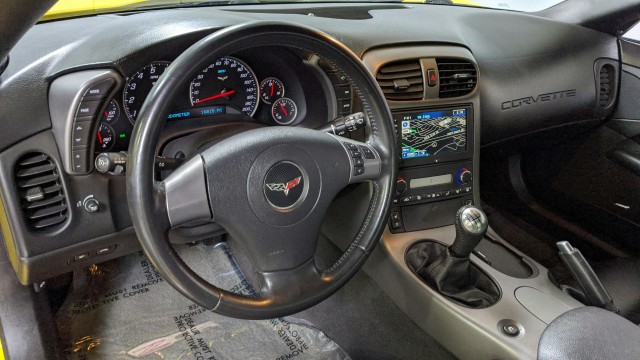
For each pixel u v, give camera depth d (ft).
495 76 5.93
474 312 4.32
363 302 5.90
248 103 4.75
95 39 3.82
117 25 4.09
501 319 4.24
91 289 5.70
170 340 5.16
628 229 6.27
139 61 3.71
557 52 6.24
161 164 3.96
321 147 3.49
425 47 5.08
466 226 4.22
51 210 3.80
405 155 5.10
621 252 6.38
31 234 3.77
